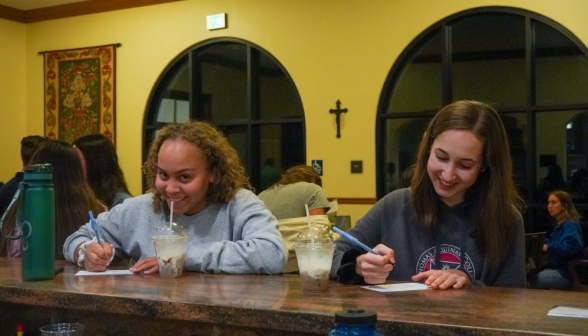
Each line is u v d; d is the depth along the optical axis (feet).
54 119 26.30
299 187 12.87
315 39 21.58
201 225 6.25
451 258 5.72
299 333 3.93
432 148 5.47
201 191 6.01
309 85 21.68
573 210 17.20
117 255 6.55
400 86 20.75
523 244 5.67
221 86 23.85
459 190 5.41
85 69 25.67
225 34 23.17
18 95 26.58
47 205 5.20
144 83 24.62
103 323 4.79
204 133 6.09
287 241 10.55
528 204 19.02
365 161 20.79
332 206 16.28
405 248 5.90
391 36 20.44
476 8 19.25
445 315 3.67
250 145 22.98
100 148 9.65
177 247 5.41
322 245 4.58
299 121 22.03
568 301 4.17
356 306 3.96
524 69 19.17
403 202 6.03
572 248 16.65
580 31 17.97
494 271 5.59
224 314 3.97
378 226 6.10
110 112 25.16
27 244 5.14
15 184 9.70
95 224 6.05
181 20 23.95
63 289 4.68
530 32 18.70
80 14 25.76
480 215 5.54
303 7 21.79
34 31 26.71
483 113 5.32
